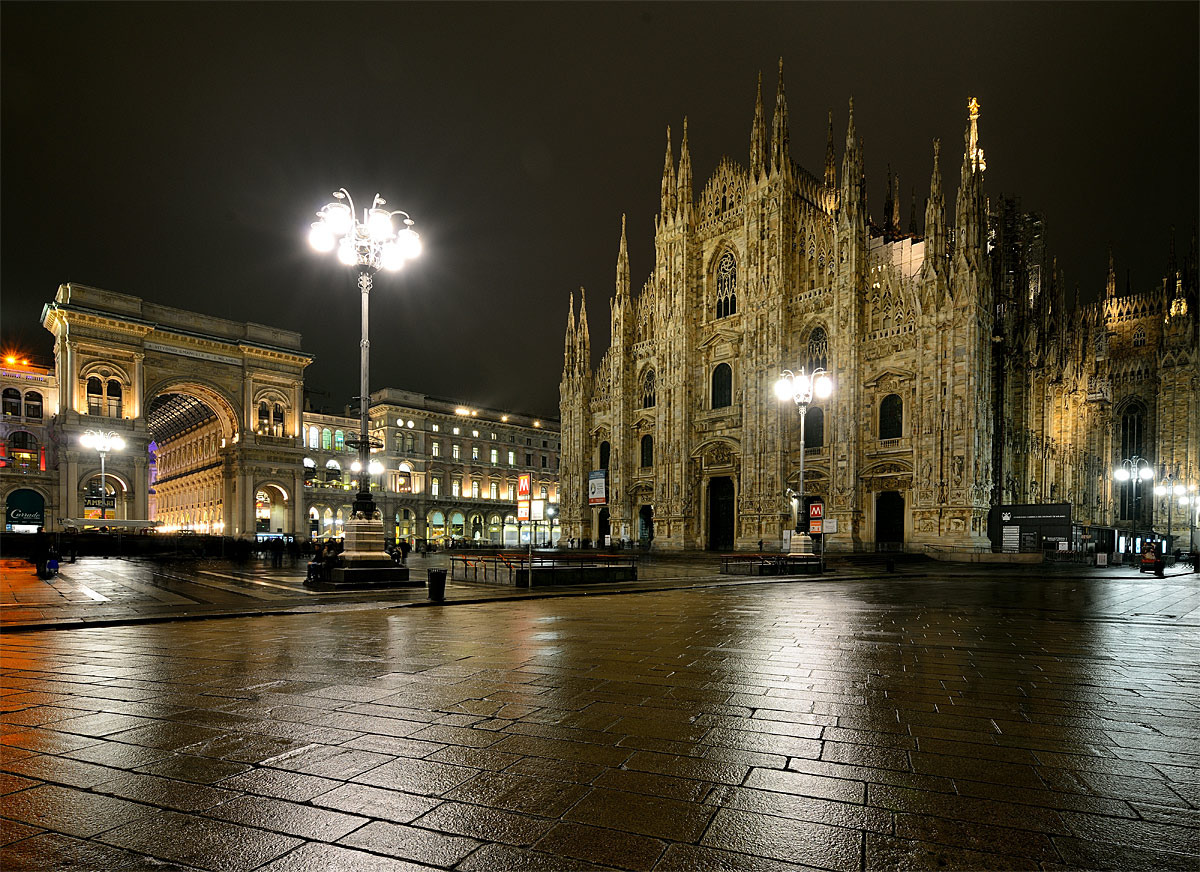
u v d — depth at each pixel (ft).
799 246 183.93
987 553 141.79
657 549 201.36
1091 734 21.62
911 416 157.99
